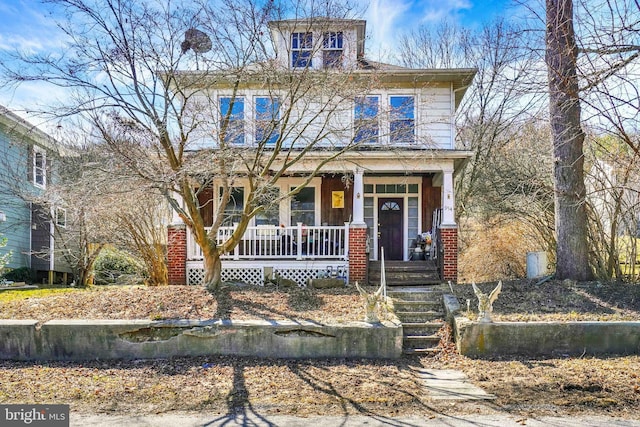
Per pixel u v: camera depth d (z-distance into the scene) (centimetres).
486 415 624
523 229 1808
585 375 775
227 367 844
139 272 1909
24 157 1794
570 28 840
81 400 687
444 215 1408
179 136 1076
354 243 1398
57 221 1838
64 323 902
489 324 921
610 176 1288
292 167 1419
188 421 610
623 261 1400
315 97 1158
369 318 943
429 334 1015
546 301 1090
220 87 1351
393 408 656
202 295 1116
